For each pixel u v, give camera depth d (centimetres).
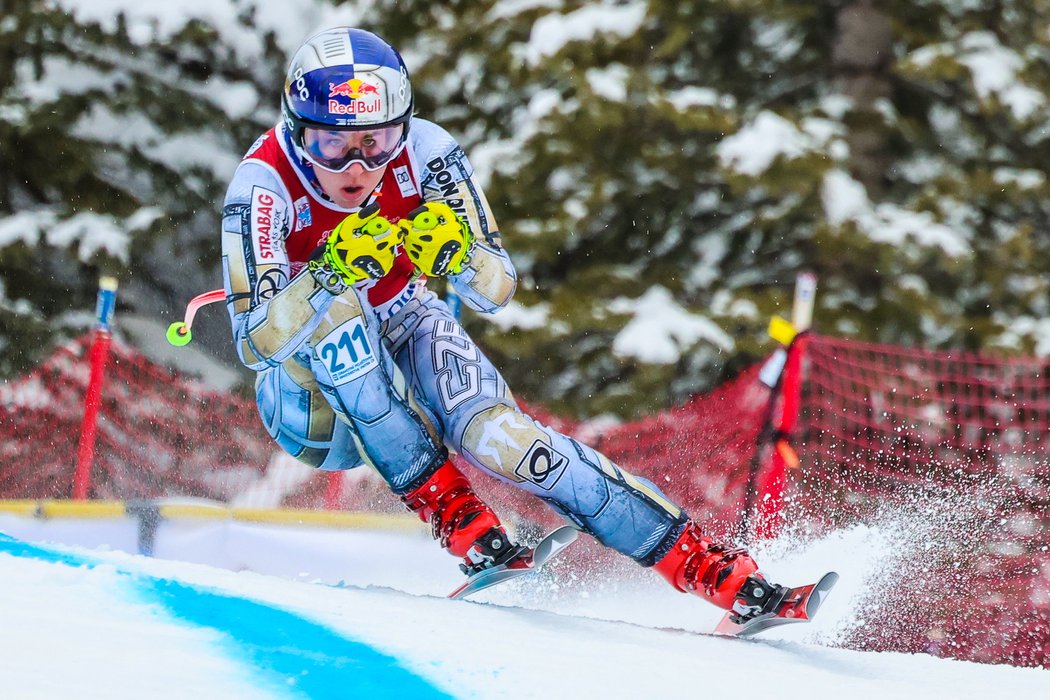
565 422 2984
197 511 1794
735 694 772
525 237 3108
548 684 726
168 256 3750
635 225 3284
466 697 680
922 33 3350
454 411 1123
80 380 3164
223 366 3759
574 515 1098
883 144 3312
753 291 3180
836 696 811
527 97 3441
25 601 761
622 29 3147
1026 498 2588
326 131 1035
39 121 3588
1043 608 2327
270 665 690
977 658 2270
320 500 2495
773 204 3212
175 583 872
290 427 1195
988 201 3244
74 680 605
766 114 3091
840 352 2922
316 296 1045
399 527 1822
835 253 3027
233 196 1080
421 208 1037
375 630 810
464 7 3559
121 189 3734
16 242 3509
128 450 3119
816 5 3328
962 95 3281
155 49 3750
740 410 2809
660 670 814
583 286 3183
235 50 3781
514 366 3125
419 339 1167
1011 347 2930
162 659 670
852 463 2633
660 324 2992
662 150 3172
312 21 3881
